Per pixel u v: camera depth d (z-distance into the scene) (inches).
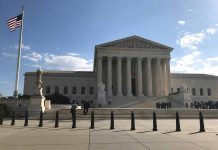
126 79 3956.7
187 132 789.2
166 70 3895.2
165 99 3189.0
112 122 891.4
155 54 3900.1
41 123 989.2
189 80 4424.2
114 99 3540.8
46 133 754.2
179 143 566.9
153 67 4082.2
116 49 3848.4
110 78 3764.8
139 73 3814.0
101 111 1731.1
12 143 567.5
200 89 4424.2
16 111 1619.1
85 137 665.0
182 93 2970.0
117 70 3838.6
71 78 4249.5
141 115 1625.2
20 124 1083.3
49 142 581.6
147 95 3799.2
